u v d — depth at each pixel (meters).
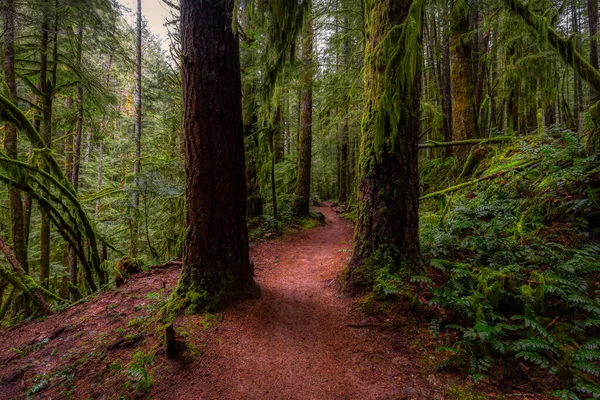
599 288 3.08
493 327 2.73
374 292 3.67
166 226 8.33
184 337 3.14
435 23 11.16
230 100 3.98
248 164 9.89
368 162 4.11
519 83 8.83
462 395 2.25
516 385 2.29
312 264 6.25
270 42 4.29
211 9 3.79
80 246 6.77
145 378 2.59
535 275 3.34
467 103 8.63
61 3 6.88
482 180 6.20
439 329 3.01
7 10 6.36
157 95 11.06
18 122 5.87
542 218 4.51
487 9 9.07
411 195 3.98
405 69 3.55
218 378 2.65
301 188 12.37
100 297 4.96
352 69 9.66
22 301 5.28
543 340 2.45
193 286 3.83
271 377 2.67
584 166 4.37
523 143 5.95
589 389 2.05
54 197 6.40
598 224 4.02
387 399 2.33
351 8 8.65
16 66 8.24
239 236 4.10
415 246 3.99
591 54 10.77
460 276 3.56
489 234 4.50
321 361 2.86
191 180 3.91
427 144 8.25
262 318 3.64
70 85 8.34
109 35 8.08
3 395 2.80
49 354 3.41
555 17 6.23
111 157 17.17
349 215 14.02
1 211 9.98
